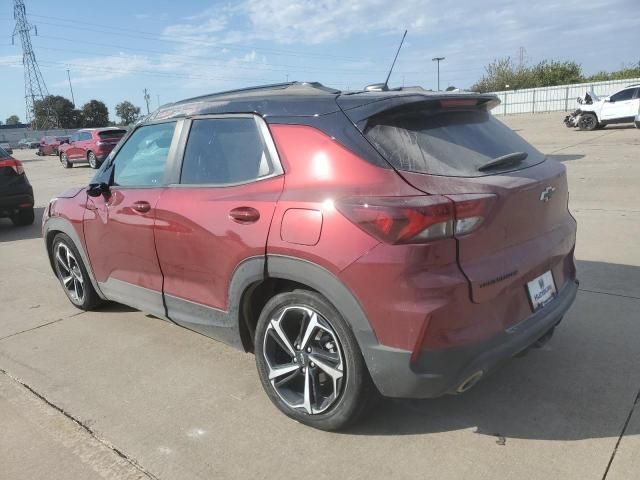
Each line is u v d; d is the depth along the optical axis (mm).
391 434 2805
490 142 2900
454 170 2574
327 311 2631
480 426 2828
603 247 5715
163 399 3291
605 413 2869
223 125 3240
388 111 2682
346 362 2633
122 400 3307
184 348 3988
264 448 2762
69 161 23703
